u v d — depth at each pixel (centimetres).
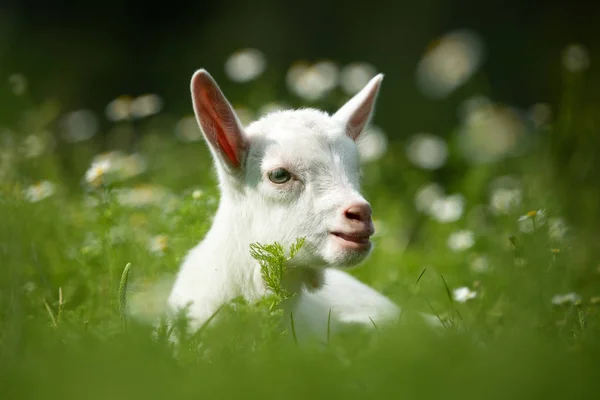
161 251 956
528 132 1583
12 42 2497
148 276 926
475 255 1162
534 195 1108
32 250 918
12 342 659
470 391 503
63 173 1492
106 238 945
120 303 714
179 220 939
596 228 1322
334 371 556
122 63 2609
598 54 2520
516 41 2661
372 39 2723
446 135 2208
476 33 2697
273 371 548
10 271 759
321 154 778
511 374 527
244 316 667
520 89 2591
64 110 2414
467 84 2186
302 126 795
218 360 616
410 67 2652
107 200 957
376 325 791
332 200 760
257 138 792
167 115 2270
